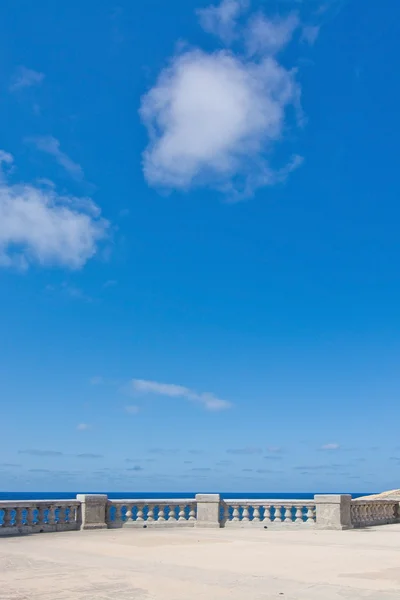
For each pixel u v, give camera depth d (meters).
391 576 13.40
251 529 25.89
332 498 26.05
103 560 15.75
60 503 23.78
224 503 26.94
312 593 11.49
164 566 14.76
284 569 14.35
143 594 11.33
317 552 17.64
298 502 26.61
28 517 22.81
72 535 22.27
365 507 28.64
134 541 20.31
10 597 10.99
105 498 25.05
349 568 14.53
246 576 13.34
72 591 11.57
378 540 21.19
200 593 11.45
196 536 22.38
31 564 15.02
